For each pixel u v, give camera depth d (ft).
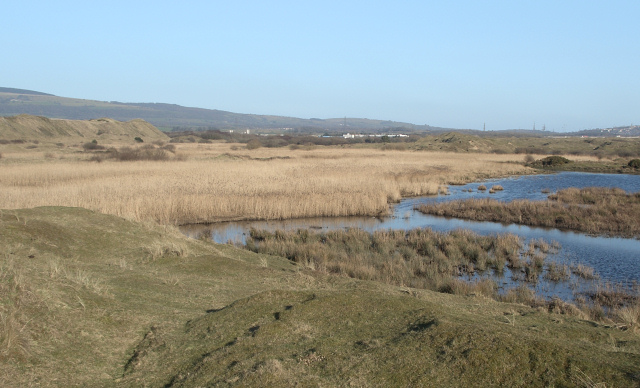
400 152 261.44
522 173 170.09
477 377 16.03
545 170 184.14
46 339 18.61
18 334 17.56
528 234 71.10
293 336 20.40
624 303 39.47
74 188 84.69
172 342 20.61
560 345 17.83
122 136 343.05
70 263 32.22
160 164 155.63
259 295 25.80
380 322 21.83
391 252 57.00
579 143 354.95
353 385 15.81
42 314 19.97
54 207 46.65
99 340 20.11
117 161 167.02
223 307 26.43
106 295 24.86
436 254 54.44
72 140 292.81
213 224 78.95
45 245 35.88
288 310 23.24
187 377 17.15
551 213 82.79
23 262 27.02
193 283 31.81
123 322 22.18
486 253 55.72
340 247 58.80
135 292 27.22
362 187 106.83
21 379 15.88
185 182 104.17
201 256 40.01
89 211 47.65
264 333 20.44
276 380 15.85
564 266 51.01
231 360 18.06
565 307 35.99
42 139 279.90
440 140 324.39
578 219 78.02
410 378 16.19
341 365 17.22
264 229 73.15
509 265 52.80
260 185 104.22
